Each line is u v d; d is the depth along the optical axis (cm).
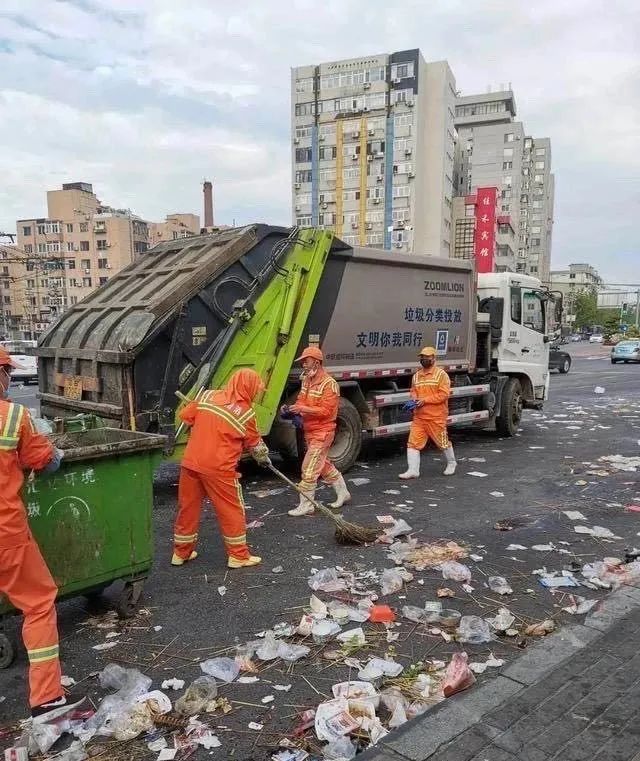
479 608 392
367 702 280
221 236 673
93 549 354
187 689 297
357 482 716
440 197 6538
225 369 632
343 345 762
